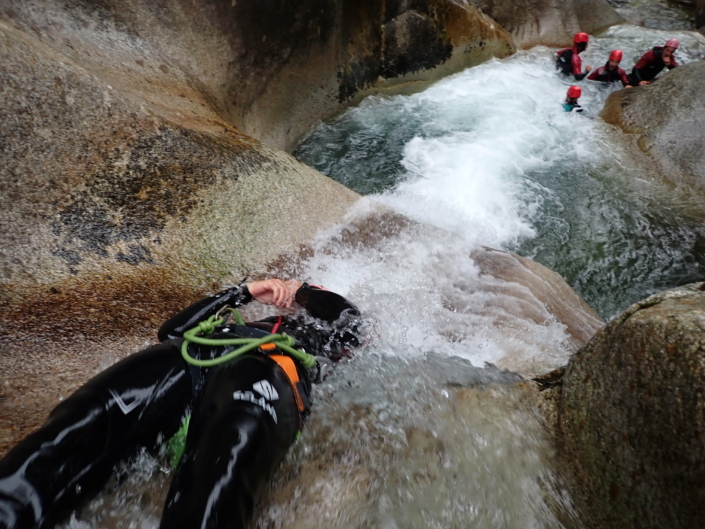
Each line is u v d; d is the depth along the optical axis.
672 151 7.38
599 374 2.47
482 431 2.61
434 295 4.18
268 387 2.22
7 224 3.30
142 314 3.26
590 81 10.06
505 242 6.06
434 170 7.15
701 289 2.49
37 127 3.66
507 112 8.77
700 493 1.85
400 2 8.74
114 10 5.51
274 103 7.32
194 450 1.96
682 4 14.84
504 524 2.22
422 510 2.27
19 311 2.95
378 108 8.70
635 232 6.32
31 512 1.70
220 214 4.19
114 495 2.15
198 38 6.20
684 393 2.01
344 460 2.45
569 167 7.38
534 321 4.10
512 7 11.56
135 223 3.79
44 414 2.46
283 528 2.16
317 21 7.56
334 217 4.75
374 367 3.00
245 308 3.57
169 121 4.52
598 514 2.22
